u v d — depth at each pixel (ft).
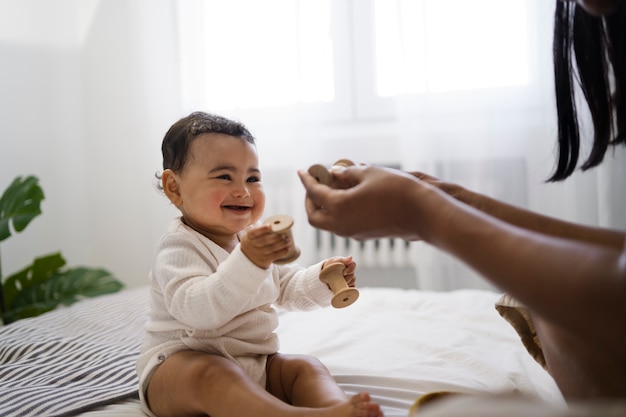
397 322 4.42
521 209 2.35
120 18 8.57
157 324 3.22
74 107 8.81
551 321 1.59
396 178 2.09
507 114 7.19
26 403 3.05
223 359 2.89
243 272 2.76
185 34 8.10
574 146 2.97
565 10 2.78
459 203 1.92
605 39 2.56
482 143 7.26
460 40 7.24
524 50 7.09
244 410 2.59
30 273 7.68
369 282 8.09
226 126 3.47
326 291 3.45
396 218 2.06
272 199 7.97
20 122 8.15
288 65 7.79
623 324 1.41
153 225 8.47
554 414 1.23
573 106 2.92
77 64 8.81
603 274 1.44
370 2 7.68
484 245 1.72
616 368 2.01
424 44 7.29
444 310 4.72
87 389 3.31
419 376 3.23
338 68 7.81
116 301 5.37
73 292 7.22
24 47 8.20
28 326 4.70
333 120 7.86
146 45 8.28
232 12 7.93
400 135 7.45
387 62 7.61
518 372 3.22
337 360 3.60
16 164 8.10
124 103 8.64
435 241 1.92
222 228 3.38
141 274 8.80
